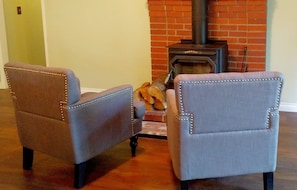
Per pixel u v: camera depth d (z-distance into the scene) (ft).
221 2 14.46
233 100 8.02
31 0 20.21
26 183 10.06
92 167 10.82
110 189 9.65
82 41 17.38
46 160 11.37
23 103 10.02
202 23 14.15
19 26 19.99
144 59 16.57
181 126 8.21
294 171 10.25
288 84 14.80
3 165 11.10
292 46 14.42
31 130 10.19
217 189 9.52
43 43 21.07
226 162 8.54
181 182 8.75
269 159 8.61
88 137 9.65
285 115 14.60
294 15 14.12
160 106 13.91
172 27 15.37
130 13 16.26
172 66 14.15
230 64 15.03
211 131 8.29
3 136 13.30
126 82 17.16
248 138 8.41
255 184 9.70
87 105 9.45
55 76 8.96
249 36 14.48
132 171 10.56
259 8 14.05
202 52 13.65
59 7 17.31
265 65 14.75
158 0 15.21
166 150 11.87
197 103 8.00
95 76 17.62
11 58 19.80
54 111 9.38
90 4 16.78
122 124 10.68
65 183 10.02
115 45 16.89
